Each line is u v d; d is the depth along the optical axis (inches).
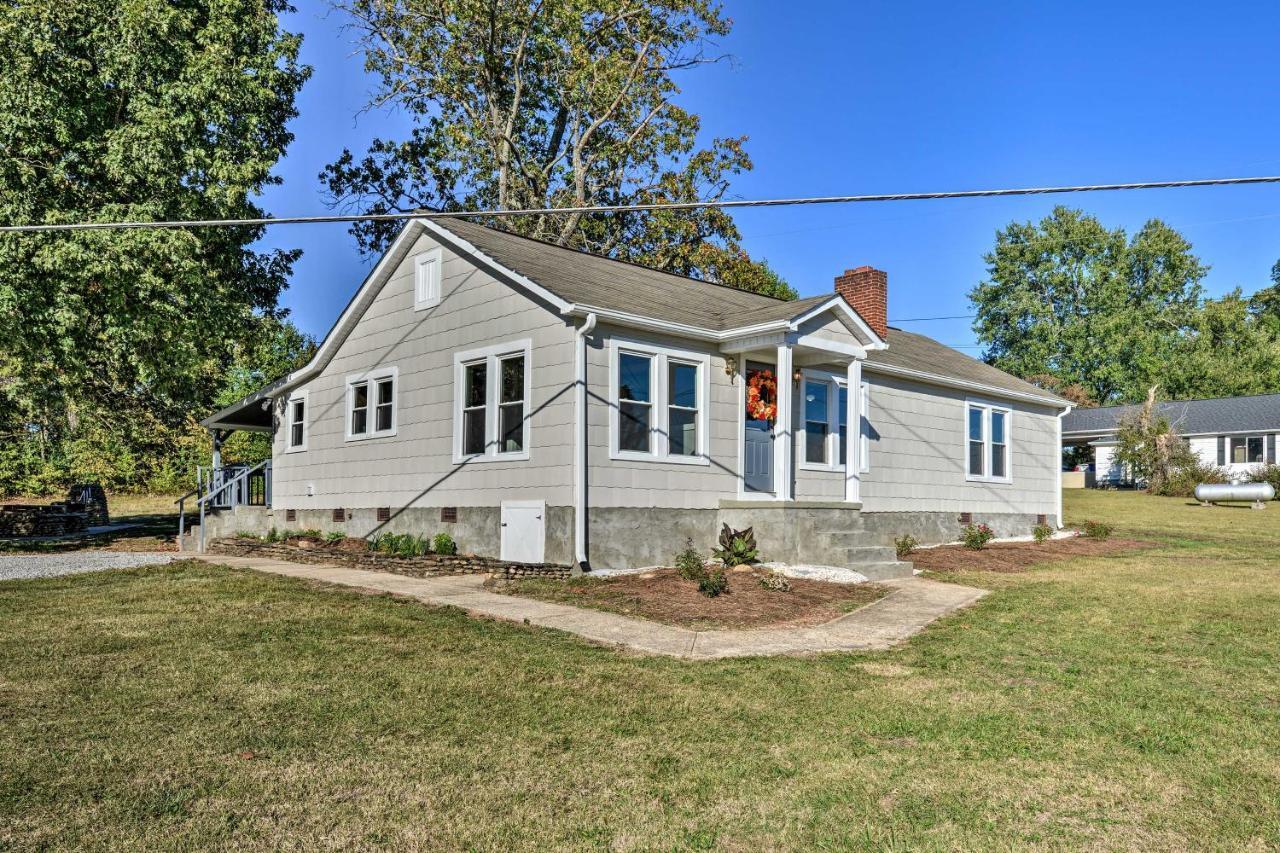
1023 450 905.5
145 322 660.7
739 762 205.3
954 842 165.3
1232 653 328.5
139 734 213.9
